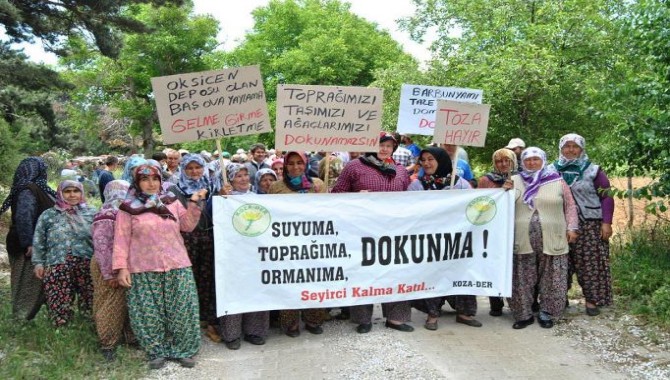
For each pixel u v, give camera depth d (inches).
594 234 248.7
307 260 225.1
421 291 236.8
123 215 200.2
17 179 237.5
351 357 213.2
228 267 218.1
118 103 1512.1
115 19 594.2
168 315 205.6
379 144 239.9
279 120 228.1
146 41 1352.1
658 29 252.2
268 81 1437.0
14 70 553.3
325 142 232.4
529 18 560.1
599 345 221.1
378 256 231.6
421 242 235.6
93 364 201.6
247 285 220.4
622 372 196.9
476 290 242.2
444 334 237.1
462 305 248.8
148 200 201.9
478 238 241.4
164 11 1327.5
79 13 568.7
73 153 1763.0
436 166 247.9
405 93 306.3
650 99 251.0
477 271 242.5
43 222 223.5
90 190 813.9
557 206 237.9
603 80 418.3
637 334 228.4
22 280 235.5
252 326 228.1
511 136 485.4
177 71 1414.9
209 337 235.0
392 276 233.3
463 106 247.1
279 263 222.8
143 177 199.8
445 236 237.9
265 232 221.0
